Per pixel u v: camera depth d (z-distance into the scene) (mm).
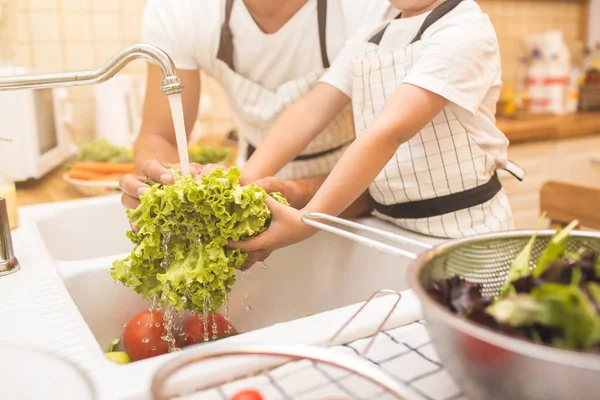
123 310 859
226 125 2381
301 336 517
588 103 2730
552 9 2893
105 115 1960
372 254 934
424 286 425
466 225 901
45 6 2023
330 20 1056
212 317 810
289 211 673
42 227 1062
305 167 1142
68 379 467
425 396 428
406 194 913
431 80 743
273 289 943
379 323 539
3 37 1982
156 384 367
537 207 2242
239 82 1120
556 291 351
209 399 433
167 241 678
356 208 1044
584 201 1103
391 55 871
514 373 353
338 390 432
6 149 1582
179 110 689
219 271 667
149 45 653
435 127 863
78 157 1694
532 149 2197
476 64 771
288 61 1089
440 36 780
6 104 1550
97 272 839
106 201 1167
